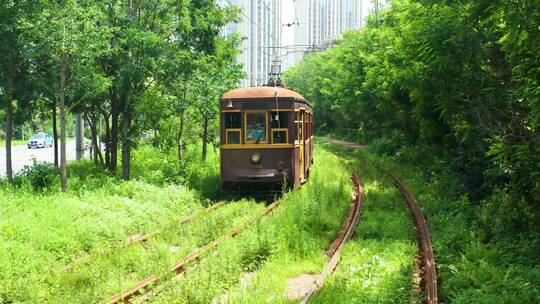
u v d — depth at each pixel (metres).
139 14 17.75
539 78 8.74
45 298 7.46
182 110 19.03
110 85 15.27
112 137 19.00
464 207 12.54
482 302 6.68
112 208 12.62
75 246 10.12
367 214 12.84
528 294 6.96
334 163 25.52
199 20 20.47
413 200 14.41
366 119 38.69
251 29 94.06
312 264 8.98
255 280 8.09
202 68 19.34
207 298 7.19
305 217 12.11
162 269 8.20
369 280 7.83
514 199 10.59
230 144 16.12
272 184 16.53
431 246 9.46
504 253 9.02
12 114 16.89
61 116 14.30
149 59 15.88
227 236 10.38
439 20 12.19
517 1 7.80
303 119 17.91
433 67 12.44
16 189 14.34
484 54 11.90
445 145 19.44
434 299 6.75
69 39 13.25
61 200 12.67
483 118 12.33
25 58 13.91
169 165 19.22
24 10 13.99
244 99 16.03
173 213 13.66
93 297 7.21
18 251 9.03
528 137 9.94
